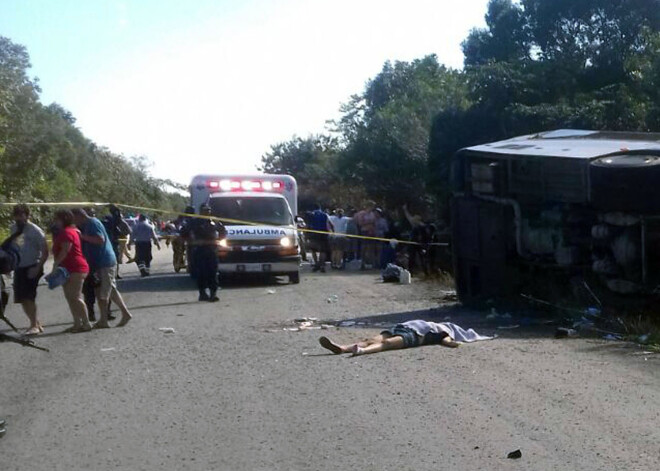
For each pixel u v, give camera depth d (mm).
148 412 8094
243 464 6512
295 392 8711
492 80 25406
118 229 18047
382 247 24234
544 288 13719
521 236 13742
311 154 65188
